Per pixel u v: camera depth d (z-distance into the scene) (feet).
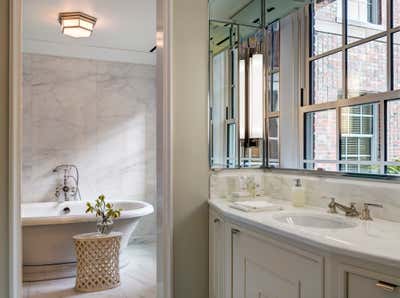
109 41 13.15
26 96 13.30
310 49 6.97
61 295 9.30
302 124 7.06
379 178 5.19
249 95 7.78
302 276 4.25
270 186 7.68
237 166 7.64
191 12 7.11
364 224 4.75
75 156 13.93
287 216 5.78
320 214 5.67
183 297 6.96
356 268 3.53
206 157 7.19
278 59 7.79
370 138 5.52
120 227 11.23
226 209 6.19
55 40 13.03
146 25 11.48
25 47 13.17
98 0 9.56
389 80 5.29
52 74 13.69
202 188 7.15
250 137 7.78
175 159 6.93
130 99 14.88
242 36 7.73
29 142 13.32
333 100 6.36
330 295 3.79
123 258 11.64
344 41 6.18
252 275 5.38
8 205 5.90
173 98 6.91
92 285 9.62
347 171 5.89
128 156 14.76
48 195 13.53
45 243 10.45
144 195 14.97
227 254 6.19
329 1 6.54
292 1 7.42
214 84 7.37
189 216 7.04
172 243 6.86
